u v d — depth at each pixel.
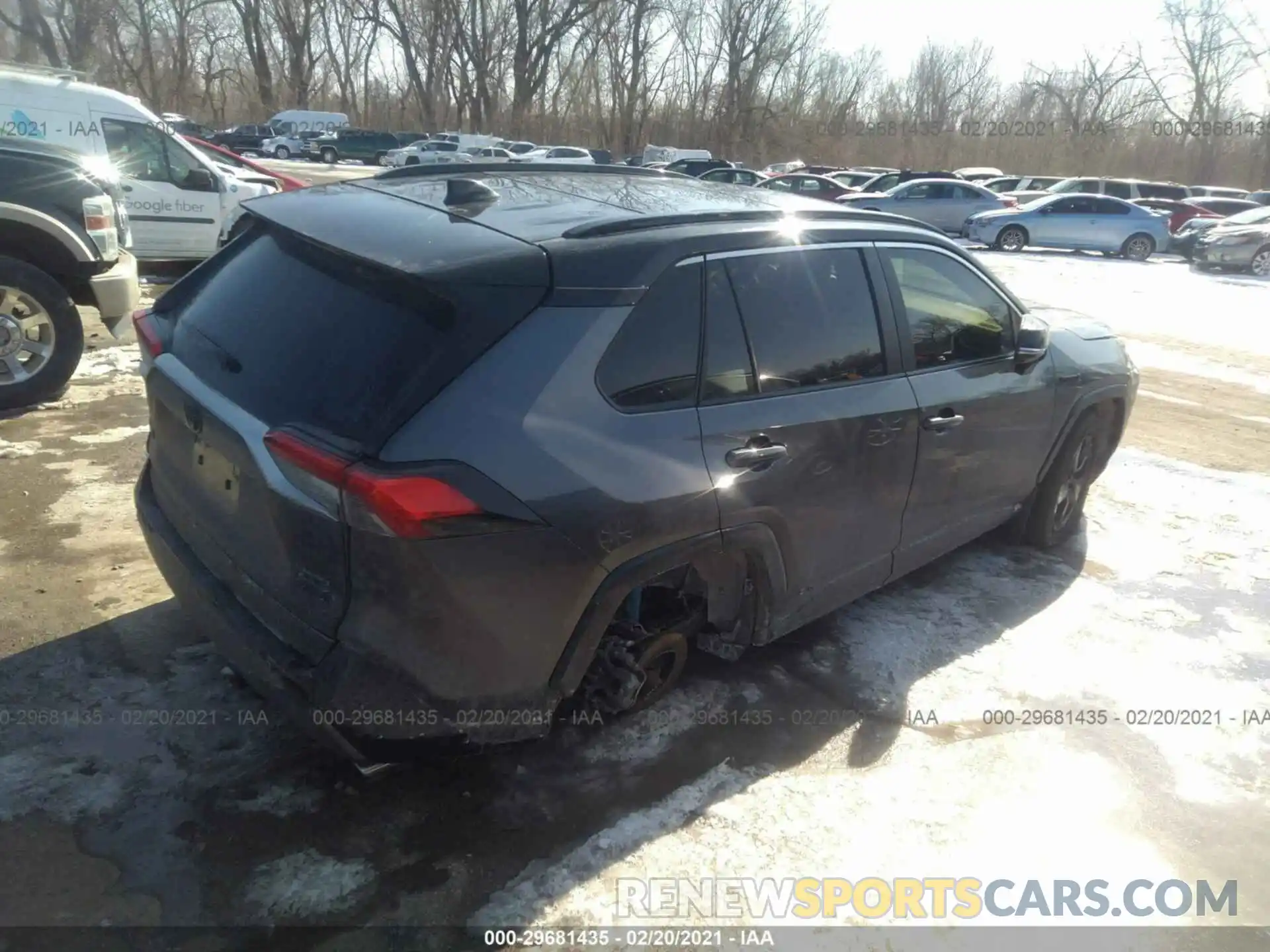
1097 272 18.30
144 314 3.06
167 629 3.45
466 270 2.31
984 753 3.12
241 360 2.53
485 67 53.03
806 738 3.14
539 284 2.38
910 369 3.46
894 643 3.76
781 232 3.04
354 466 2.12
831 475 3.10
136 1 48.84
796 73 54.03
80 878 2.38
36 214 5.46
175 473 2.82
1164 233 21.92
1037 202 22.30
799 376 3.03
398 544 2.13
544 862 2.55
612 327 2.49
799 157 52.50
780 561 3.04
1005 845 2.74
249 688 3.13
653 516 2.53
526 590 2.34
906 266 3.53
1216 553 4.80
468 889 2.45
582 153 41.91
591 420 2.43
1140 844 2.78
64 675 3.15
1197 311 13.54
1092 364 4.49
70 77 9.49
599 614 2.52
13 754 2.77
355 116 64.31
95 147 9.38
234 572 2.54
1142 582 4.44
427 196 2.91
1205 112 49.09
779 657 3.61
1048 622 4.00
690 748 3.05
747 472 2.80
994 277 3.99
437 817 2.68
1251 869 2.71
